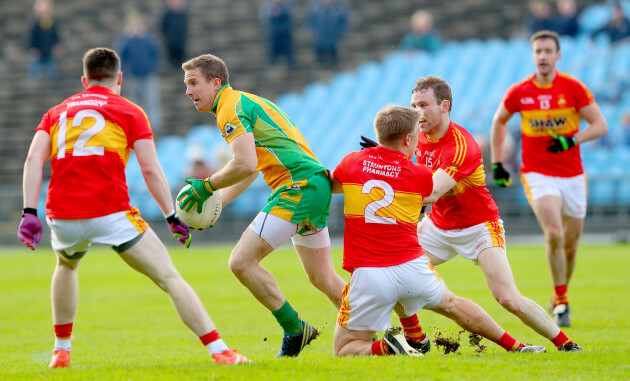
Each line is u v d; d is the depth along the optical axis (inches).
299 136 901.8
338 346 848.9
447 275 1872.5
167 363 830.5
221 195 948.0
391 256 821.2
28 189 767.1
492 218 927.0
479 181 917.2
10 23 4485.7
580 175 1231.5
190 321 765.9
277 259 2396.7
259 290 859.4
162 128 3828.7
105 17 4453.7
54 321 820.6
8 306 1514.5
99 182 765.3
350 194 839.7
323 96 3590.1
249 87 3917.3
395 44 3993.6
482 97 3314.5
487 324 855.7
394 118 832.3
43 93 4092.0
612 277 1737.2
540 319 876.6
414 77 3511.3
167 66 4104.3
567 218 1238.3
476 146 916.0
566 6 3390.7
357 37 4047.7
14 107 4037.9
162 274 770.2
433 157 927.0
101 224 760.3
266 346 1013.8
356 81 3595.0
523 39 3587.6
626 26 3282.5
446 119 914.1
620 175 2704.2
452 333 1077.8
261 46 4175.7
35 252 2945.4
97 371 748.0
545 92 1221.1
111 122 775.7
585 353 824.3
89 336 1133.7
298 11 4242.1
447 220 944.9
